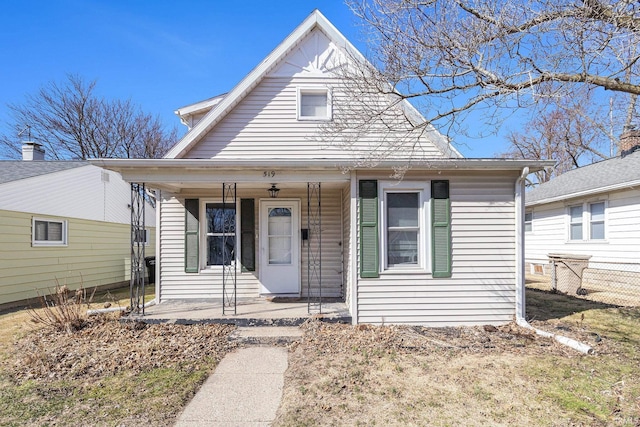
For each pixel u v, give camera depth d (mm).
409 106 7965
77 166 11656
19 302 9273
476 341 5668
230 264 8531
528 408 3607
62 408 3643
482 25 4734
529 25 4523
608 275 11047
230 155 8312
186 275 8305
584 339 5730
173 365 4793
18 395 3932
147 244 15656
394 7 5070
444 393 3920
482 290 6551
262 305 7496
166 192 8359
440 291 6520
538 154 24875
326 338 5730
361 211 6512
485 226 6598
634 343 5582
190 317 6488
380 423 3330
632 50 4094
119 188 13758
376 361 4828
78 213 11531
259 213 8523
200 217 8391
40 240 10086
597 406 3645
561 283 10336
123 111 25328
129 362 4855
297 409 3582
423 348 5340
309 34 8664
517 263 6547
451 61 4965
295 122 8414
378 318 6473
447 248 6535
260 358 5078
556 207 13633
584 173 14070
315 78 8539
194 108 9180
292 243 8531
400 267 6598
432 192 6562
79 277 11469
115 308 7543
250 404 3764
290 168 6430
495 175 6637
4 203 8930
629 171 10852
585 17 4148
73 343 5590
